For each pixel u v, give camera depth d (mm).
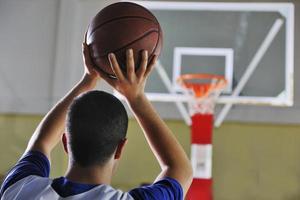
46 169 1042
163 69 5012
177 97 4891
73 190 883
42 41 5094
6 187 948
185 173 984
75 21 5117
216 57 5000
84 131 884
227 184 4691
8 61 5078
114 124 899
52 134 1100
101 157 895
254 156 4727
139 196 891
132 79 1026
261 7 5055
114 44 1248
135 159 4770
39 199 882
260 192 4660
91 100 916
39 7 5156
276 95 4855
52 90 5004
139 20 1307
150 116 1018
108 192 881
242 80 4863
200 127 4305
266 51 4973
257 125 4785
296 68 4898
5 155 4910
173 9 5141
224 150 4746
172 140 1011
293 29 4977
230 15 5078
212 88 4547
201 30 5074
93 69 1240
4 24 5145
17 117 4984
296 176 4668
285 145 4734
